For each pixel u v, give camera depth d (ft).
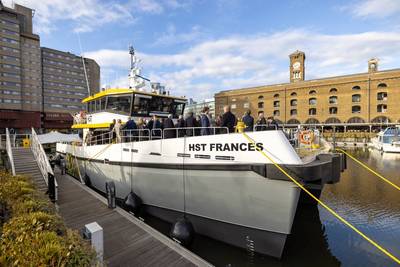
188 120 20.99
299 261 18.40
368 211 29.12
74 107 204.85
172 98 33.65
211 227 18.63
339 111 147.43
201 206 18.97
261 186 15.80
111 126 29.14
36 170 31.91
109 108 32.78
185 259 13.52
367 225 25.16
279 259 15.84
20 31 171.73
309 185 15.26
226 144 17.13
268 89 172.96
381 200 33.30
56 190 23.65
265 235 16.14
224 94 195.11
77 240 10.16
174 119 32.50
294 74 188.44
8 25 161.17
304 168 14.08
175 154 20.40
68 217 19.81
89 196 26.09
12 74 162.40
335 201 32.99
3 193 15.96
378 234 22.98
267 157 15.37
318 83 153.58
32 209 13.75
